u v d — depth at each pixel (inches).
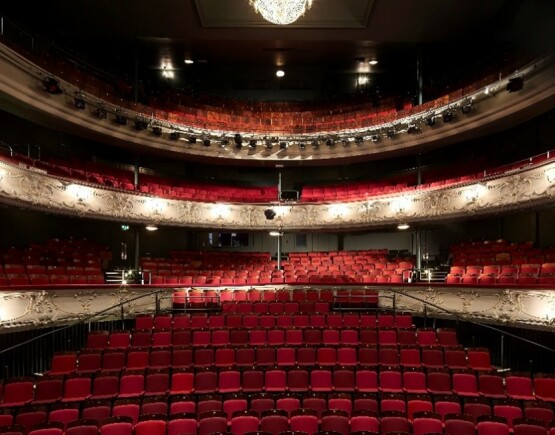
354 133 568.1
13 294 322.3
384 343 354.3
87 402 266.8
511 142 528.7
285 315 387.5
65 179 433.7
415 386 296.8
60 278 404.5
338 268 553.6
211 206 574.6
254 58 643.5
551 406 258.5
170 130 559.8
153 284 452.4
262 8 325.7
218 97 697.6
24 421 240.4
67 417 247.1
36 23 511.2
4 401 268.2
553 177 376.5
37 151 495.5
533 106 426.0
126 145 542.9
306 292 468.8
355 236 661.9
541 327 337.7
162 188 586.2
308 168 705.0
